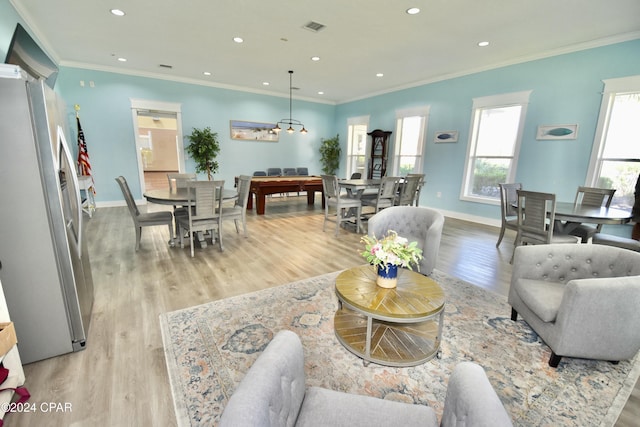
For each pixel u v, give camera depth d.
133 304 2.37
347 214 5.43
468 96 5.59
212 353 1.80
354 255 3.64
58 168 1.65
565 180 4.44
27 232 1.56
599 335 1.62
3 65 1.40
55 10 3.45
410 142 6.96
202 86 6.98
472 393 0.80
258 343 1.90
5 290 1.55
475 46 4.34
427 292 1.81
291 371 0.91
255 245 3.96
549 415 1.41
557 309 1.71
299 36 4.09
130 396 1.48
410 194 5.29
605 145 4.08
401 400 1.49
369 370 1.69
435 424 0.94
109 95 6.03
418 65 5.33
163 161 12.48
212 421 1.34
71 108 5.71
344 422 0.93
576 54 4.18
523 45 4.25
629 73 3.76
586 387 1.58
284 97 8.20
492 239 4.44
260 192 5.85
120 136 6.26
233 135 7.59
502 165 5.27
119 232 4.43
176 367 1.67
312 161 9.07
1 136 1.44
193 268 3.13
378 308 1.62
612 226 4.00
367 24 3.67
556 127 4.45
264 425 0.69
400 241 1.85
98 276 2.89
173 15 3.54
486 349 1.88
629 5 3.05
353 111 8.47
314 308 2.35
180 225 3.66
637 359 1.80
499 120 5.25
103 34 4.16
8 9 3.07
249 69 5.85
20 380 1.47
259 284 2.78
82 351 1.79
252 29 3.90
